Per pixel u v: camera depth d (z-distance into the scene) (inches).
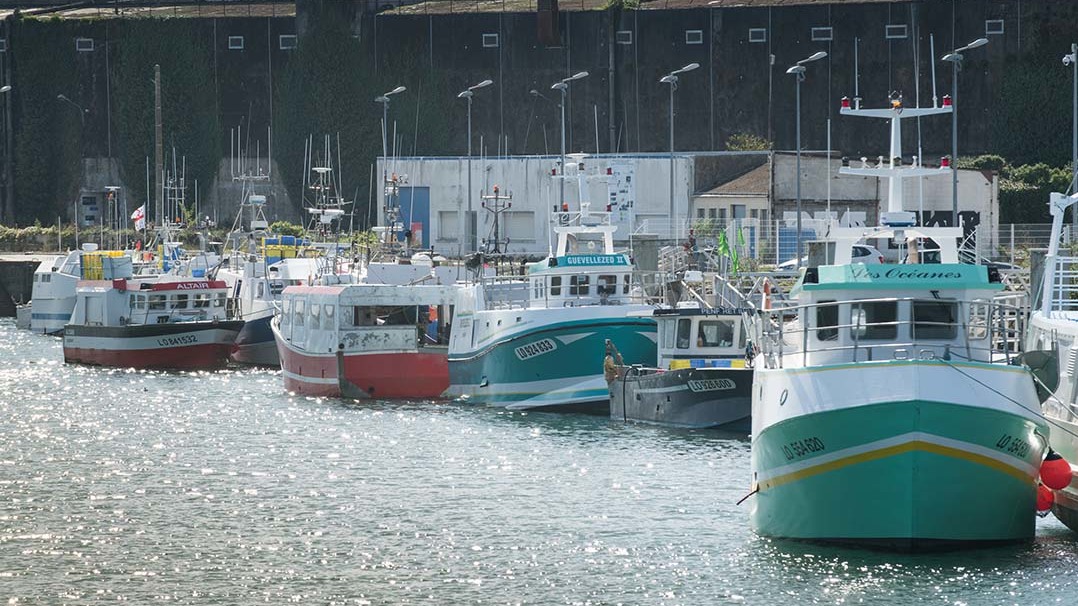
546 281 7022.6
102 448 6136.8
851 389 3809.1
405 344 7598.4
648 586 3897.6
